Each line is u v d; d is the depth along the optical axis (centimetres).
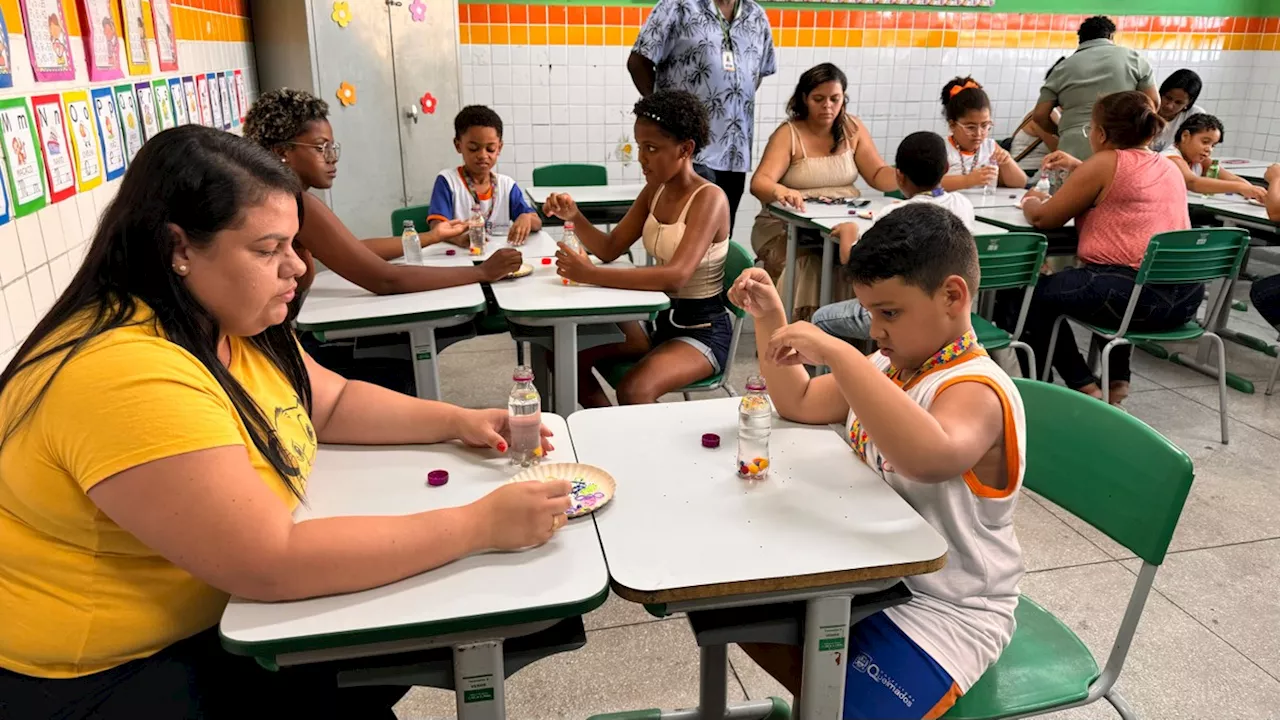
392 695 130
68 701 100
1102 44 445
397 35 432
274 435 108
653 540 111
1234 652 202
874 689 118
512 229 304
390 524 102
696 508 120
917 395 126
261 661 98
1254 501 271
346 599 98
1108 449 136
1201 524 257
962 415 118
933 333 125
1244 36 604
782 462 134
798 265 385
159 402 90
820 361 123
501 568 104
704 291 259
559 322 227
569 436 144
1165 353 399
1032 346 346
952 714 120
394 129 445
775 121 538
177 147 95
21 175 151
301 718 117
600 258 286
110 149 197
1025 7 555
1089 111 445
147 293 97
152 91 236
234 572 93
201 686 105
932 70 552
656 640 207
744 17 402
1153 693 189
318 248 223
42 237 159
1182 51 596
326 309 219
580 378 270
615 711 183
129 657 102
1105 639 205
